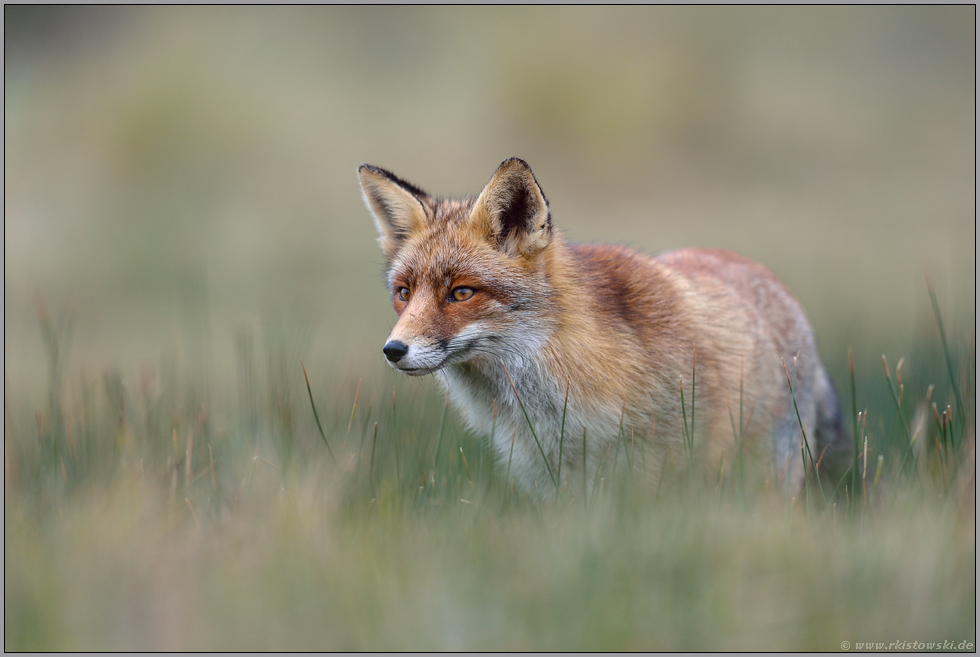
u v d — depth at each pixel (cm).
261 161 3228
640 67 3528
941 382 1208
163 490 892
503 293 866
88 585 661
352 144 3338
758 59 3803
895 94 3862
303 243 2795
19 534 744
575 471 915
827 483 1123
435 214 938
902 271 2377
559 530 768
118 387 1163
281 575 673
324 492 866
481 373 925
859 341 1634
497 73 3622
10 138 3272
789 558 683
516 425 930
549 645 612
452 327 858
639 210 3144
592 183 3356
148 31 3884
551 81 3469
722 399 924
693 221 2980
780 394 1008
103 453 1009
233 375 1656
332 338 1950
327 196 3109
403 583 671
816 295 2098
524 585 663
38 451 1031
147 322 2178
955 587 652
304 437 1075
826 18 4031
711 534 721
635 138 3416
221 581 670
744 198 3238
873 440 1023
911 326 1739
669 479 867
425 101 3716
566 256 920
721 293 999
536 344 884
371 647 613
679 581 650
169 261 2598
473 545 733
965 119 3675
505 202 874
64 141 3253
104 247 2677
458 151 3356
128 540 737
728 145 3525
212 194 3073
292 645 614
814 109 3672
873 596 637
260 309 2159
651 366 889
